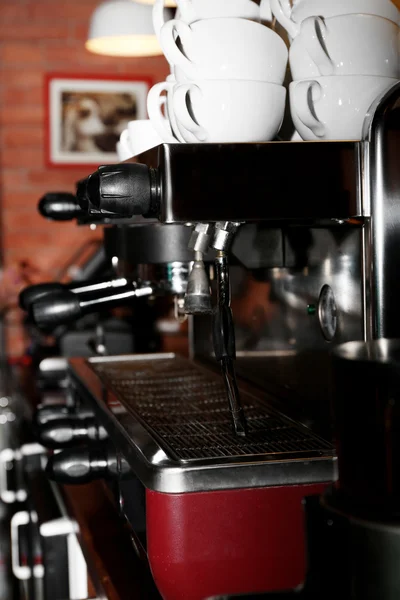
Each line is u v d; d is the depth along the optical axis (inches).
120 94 124.3
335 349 27.0
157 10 37.2
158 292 46.3
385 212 35.3
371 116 34.9
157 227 44.1
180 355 67.4
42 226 124.2
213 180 33.8
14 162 122.9
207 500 33.5
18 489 88.0
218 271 37.9
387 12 35.6
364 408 24.6
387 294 35.8
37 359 99.3
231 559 33.8
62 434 50.9
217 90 34.5
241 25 34.4
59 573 55.9
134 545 42.5
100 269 93.6
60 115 123.2
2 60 121.5
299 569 34.1
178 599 34.1
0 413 106.0
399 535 23.3
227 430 40.4
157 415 43.9
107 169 33.7
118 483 42.1
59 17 122.2
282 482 34.0
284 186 34.4
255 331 51.5
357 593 24.0
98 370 60.2
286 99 39.2
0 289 114.3
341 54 35.2
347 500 25.3
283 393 46.9
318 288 41.6
